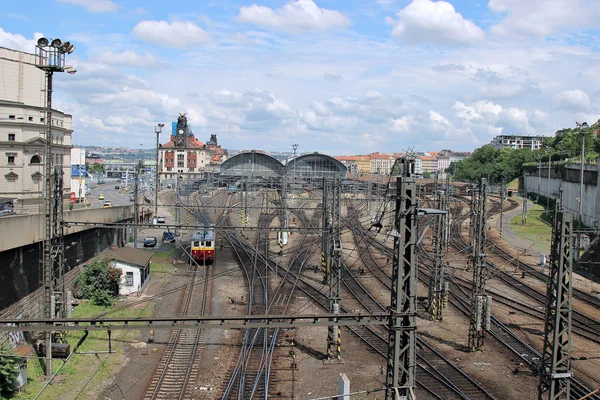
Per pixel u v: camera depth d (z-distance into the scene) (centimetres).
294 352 3105
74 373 2708
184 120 17125
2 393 2356
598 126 13150
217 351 3097
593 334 3509
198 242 5516
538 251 6581
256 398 2467
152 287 4581
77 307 3844
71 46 2825
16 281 3152
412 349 1781
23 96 6306
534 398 2544
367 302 4212
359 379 2734
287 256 6197
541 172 11469
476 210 3416
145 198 11662
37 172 6059
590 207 7600
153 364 2875
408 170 1789
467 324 3722
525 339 3406
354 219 7831
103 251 5622
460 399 2503
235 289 4559
